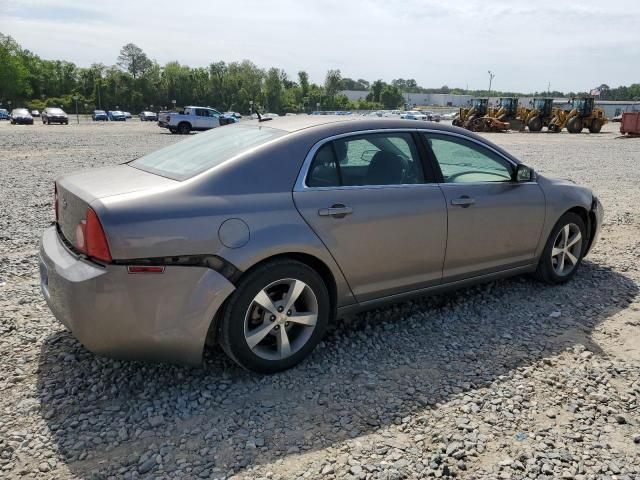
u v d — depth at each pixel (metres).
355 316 4.26
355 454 2.62
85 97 114.88
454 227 3.99
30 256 5.59
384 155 3.75
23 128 36.75
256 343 3.21
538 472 2.51
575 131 37.22
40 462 2.53
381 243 3.62
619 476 2.49
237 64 131.38
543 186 4.67
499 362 3.57
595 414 2.99
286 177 3.30
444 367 3.49
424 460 2.58
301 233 3.23
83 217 2.89
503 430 2.83
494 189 4.27
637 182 12.12
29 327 3.90
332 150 3.53
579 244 5.08
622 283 5.11
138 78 121.94
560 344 3.84
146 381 3.25
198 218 2.94
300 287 3.30
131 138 25.94
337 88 136.88
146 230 2.81
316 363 3.52
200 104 124.56
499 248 4.36
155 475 2.45
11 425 2.79
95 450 2.62
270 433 2.77
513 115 39.53
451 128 4.17
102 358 3.48
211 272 2.97
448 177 4.05
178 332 2.94
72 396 3.07
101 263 2.81
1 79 97.94
